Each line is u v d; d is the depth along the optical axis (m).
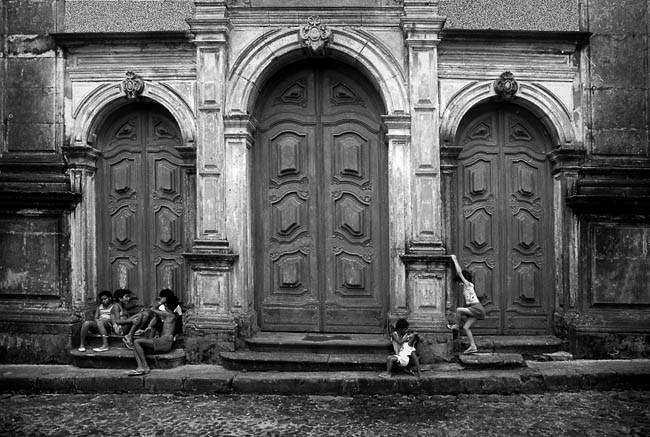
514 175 7.69
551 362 7.05
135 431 5.27
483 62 7.48
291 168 7.65
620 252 7.46
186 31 7.31
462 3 7.60
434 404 6.00
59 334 7.33
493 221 7.66
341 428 5.31
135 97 7.54
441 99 7.41
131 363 6.93
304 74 7.68
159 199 7.75
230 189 7.23
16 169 7.61
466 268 7.63
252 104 7.46
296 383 6.36
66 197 7.40
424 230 7.11
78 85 7.60
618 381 6.52
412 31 7.12
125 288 7.72
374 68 7.24
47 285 7.52
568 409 5.83
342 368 6.64
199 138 7.27
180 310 7.32
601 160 7.55
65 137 7.62
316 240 7.64
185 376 6.52
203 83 7.25
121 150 7.77
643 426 5.35
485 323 7.64
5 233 7.58
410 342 6.59
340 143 7.64
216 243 7.20
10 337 7.39
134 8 7.62
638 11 7.59
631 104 7.57
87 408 5.95
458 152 7.35
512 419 5.54
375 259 7.58
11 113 7.65
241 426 5.38
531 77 7.52
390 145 7.18
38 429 5.34
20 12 7.65
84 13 7.64
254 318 7.49
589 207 7.39
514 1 7.60
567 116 7.54
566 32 7.35
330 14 7.23
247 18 7.27
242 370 6.73
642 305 7.42
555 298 7.59
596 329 7.26
